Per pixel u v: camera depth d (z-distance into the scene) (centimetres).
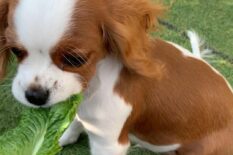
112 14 53
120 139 65
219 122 66
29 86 52
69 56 51
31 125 56
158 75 59
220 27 96
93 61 53
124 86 60
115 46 54
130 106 62
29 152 55
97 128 63
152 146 70
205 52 82
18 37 50
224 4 101
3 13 54
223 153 67
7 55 58
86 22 51
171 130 66
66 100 55
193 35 80
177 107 64
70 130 75
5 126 79
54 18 49
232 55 91
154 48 61
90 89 59
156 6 57
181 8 99
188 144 67
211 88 65
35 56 51
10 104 80
